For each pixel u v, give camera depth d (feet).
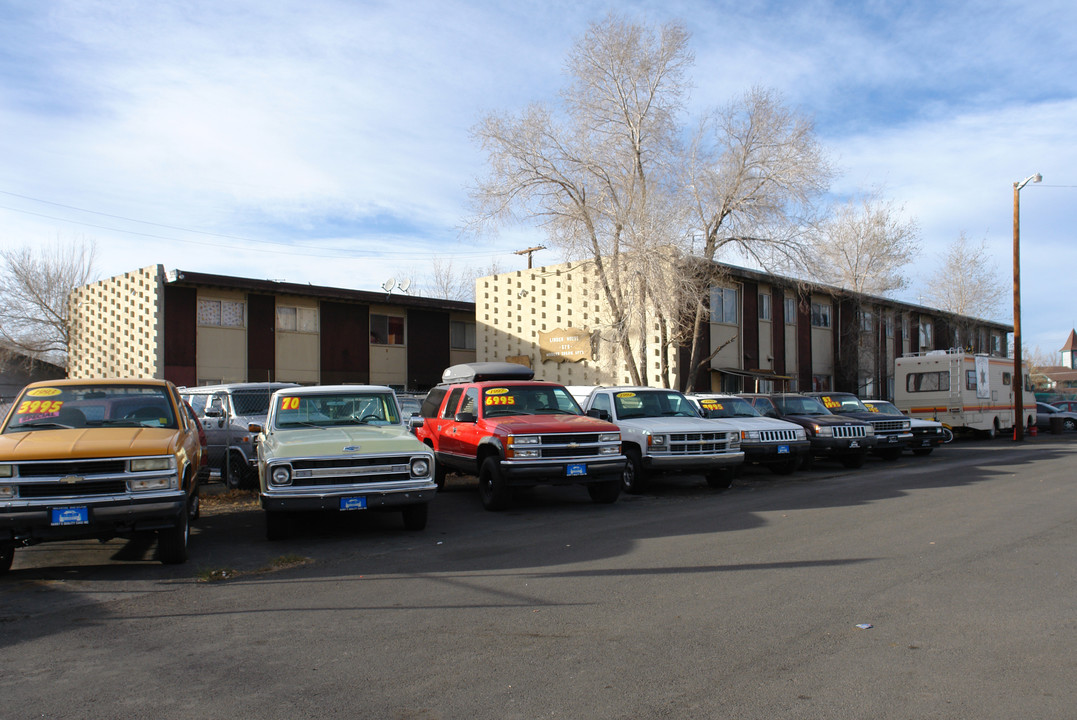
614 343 77.51
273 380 88.38
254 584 22.74
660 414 46.55
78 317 95.14
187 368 82.12
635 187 70.85
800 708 13.25
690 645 16.57
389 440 30.17
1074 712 12.97
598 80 72.38
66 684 14.83
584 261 77.41
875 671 14.92
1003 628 17.47
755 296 99.09
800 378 106.93
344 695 14.08
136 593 21.77
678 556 25.55
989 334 151.02
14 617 19.45
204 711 13.46
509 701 13.73
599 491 38.83
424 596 21.03
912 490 42.09
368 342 97.50
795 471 55.57
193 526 32.81
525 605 19.97
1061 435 104.63
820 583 21.61
